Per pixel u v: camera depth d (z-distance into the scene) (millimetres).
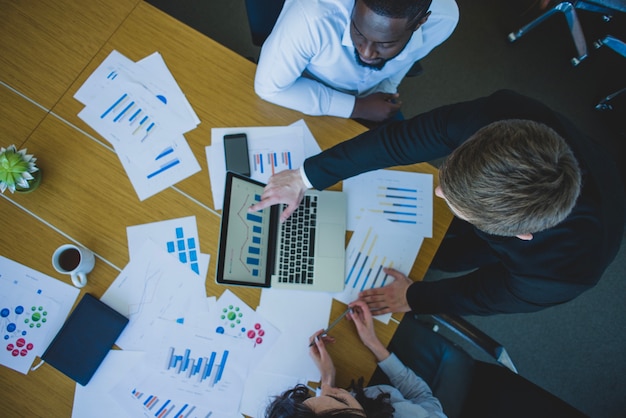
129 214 1129
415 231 1195
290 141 1217
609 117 2152
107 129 1169
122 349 1060
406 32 892
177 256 1117
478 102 848
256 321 1102
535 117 763
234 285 1023
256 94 1228
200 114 1201
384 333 1131
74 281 1062
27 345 1047
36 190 1116
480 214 632
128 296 1088
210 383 1060
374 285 1155
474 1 2223
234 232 1050
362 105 1331
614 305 1957
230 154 1175
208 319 1092
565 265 745
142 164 1159
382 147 965
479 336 1241
